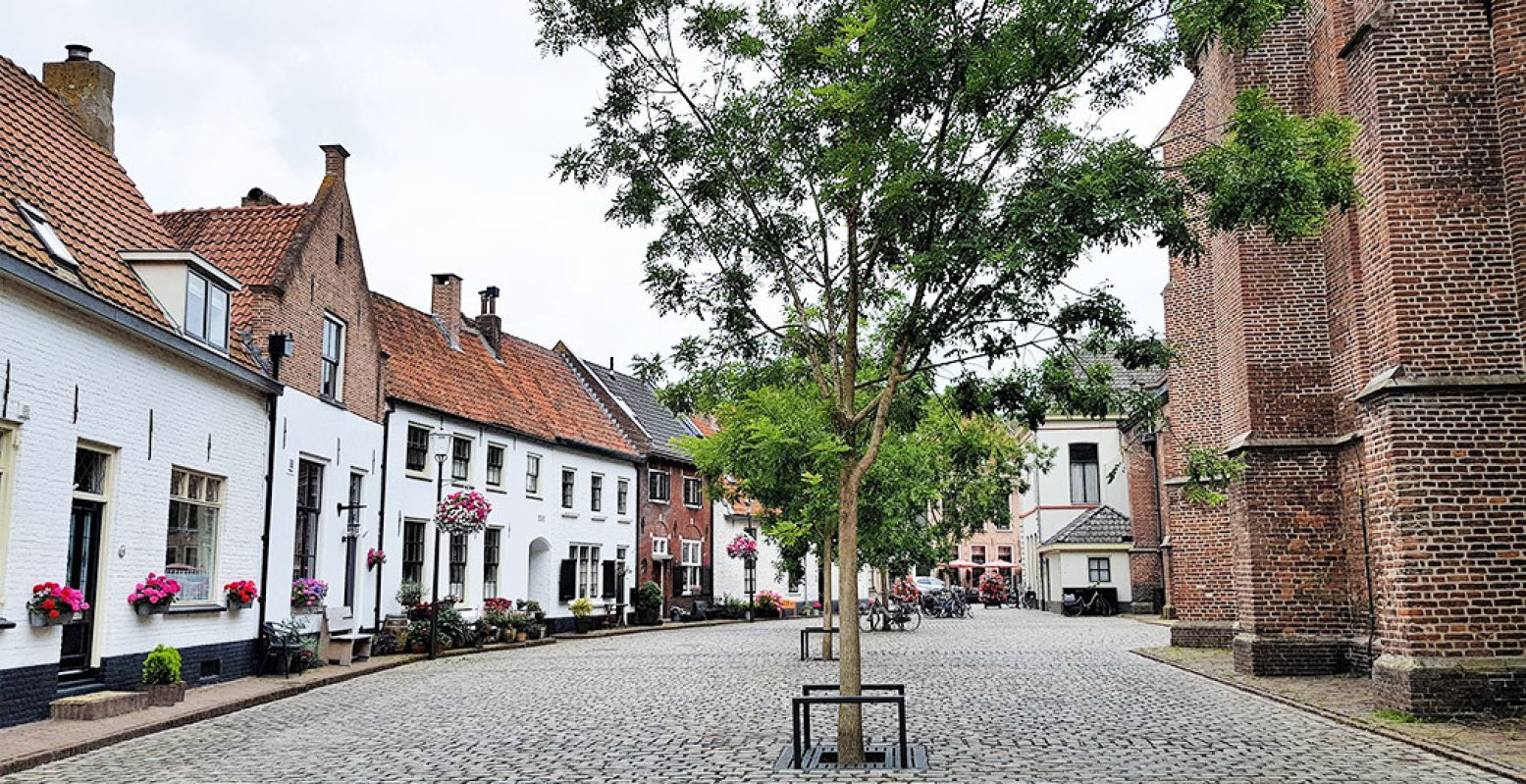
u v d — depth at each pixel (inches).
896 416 477.7
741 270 437.1
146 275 573.6
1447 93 470.6
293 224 748.6
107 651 513.3
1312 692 534.0
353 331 823.1
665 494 1467.8
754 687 600.7
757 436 497.0
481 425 1040.2
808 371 519.2
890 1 347.9
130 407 528.4
